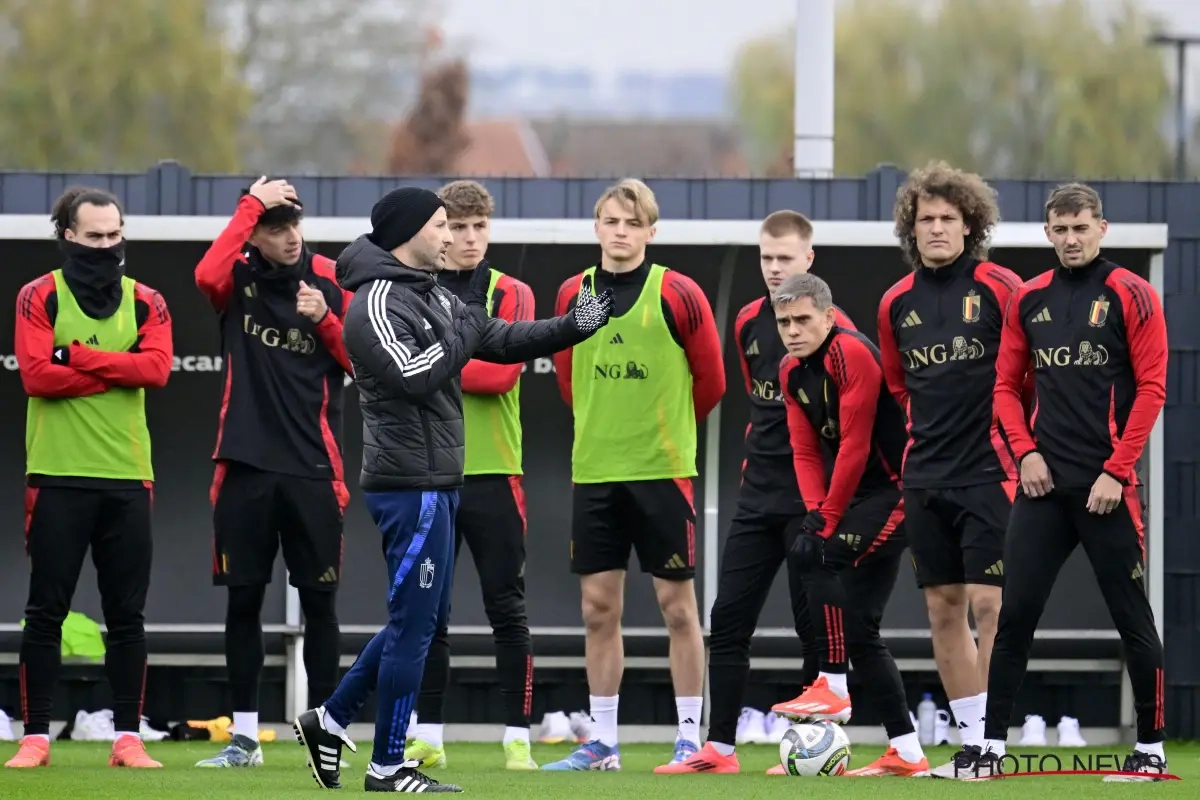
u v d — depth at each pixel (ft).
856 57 447.83
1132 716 114.21
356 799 66.49
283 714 114.52
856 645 83.87
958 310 82.48
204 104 379.96
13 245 110.52
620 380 86.63
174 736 109.60
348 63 444.96
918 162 435.94
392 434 67.46
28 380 86.02
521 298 89.20
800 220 90.63
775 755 102.22
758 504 88.07
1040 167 424.46
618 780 78.74
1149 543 111.24
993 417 81.00
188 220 108.06
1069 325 77.66
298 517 86.48
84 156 370.32
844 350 81.82
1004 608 78.38
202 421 117.08
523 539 90.33
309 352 87.10
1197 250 112.68
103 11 376.27
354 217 111.96
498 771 86.02
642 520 86.79
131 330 88.22
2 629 112.27
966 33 439.63
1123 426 77.30
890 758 83.82
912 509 82.84
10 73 370.73
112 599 87.66
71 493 86.63
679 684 87.97
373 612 116.98
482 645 114.73
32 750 86.17
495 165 578.66
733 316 115.24
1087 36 431.84
